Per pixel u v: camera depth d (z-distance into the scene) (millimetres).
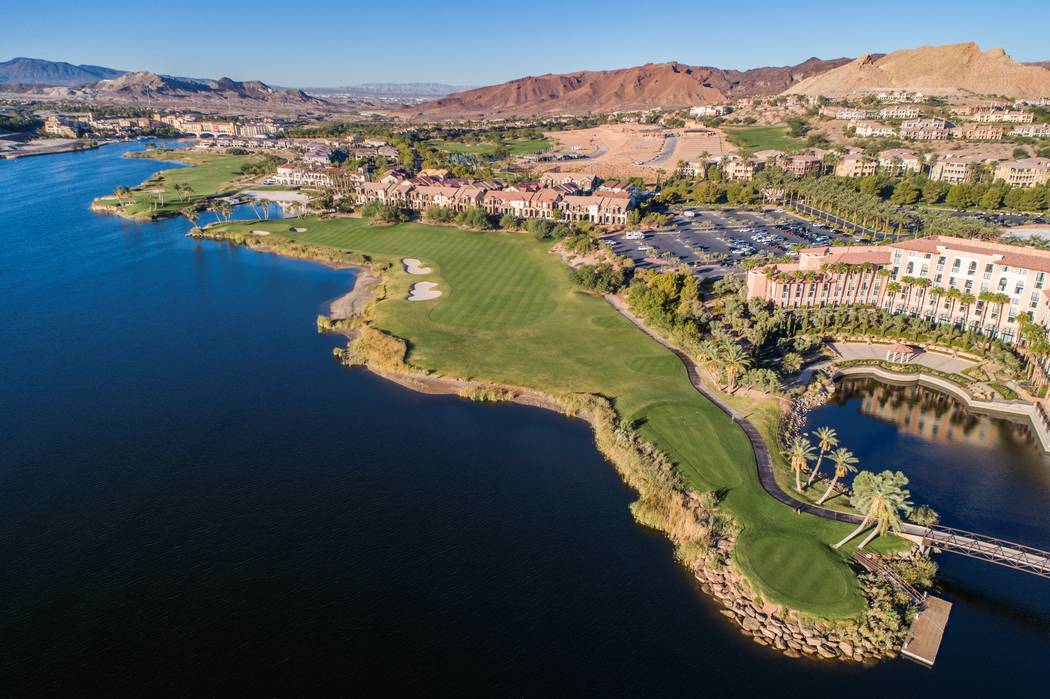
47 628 63969
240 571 71125
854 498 74375
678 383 113688
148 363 125000
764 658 60812
